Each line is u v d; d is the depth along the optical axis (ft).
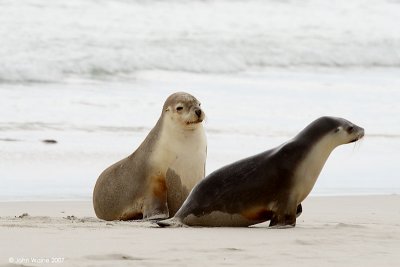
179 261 62.80
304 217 103.76
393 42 318.04
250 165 88.53
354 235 79.71
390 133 191.11
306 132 89.35
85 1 317.42
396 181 146.92
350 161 163.73
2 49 242.17
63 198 124.16
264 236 78.23
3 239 72.23
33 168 144.66
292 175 87.10
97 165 149.59
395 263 64.44
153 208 105.91
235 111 204.23
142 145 108.99
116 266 59.88
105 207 110.52
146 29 295.69
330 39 315.37
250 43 295.48
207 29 308.81
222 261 63.36
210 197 88.28
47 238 73.61
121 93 219.82
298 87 245.86
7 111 188.03
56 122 180.96
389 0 383.04
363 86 253.85
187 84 239.30
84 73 239.91
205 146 108.27
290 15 347.97
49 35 266.57
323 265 62.95
